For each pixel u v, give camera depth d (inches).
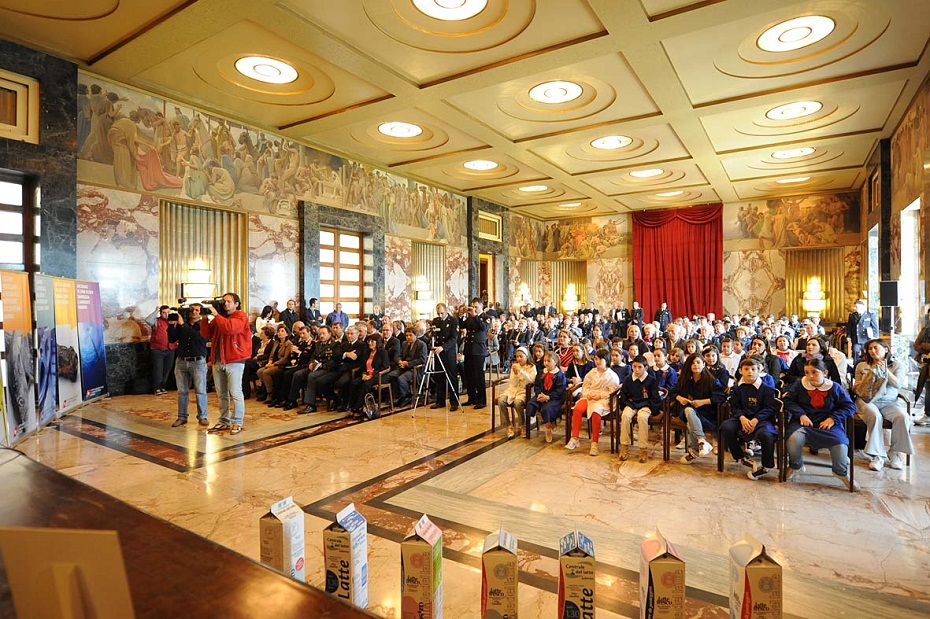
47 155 339.0
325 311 564.4
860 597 128.3
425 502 189.0
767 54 343.9
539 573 138.5
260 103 430.3
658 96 410.0
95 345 347.6
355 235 606.5
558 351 365.4
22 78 328.8
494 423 298.8
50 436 269.9
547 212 924.6
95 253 372.2
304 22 302.7
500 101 424.2
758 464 239.0
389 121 468.1
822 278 777.6
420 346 364.8
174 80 386.3
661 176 673.6
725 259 839.1
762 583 89.5
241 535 160.4
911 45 331.3
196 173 434.9
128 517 45.6
